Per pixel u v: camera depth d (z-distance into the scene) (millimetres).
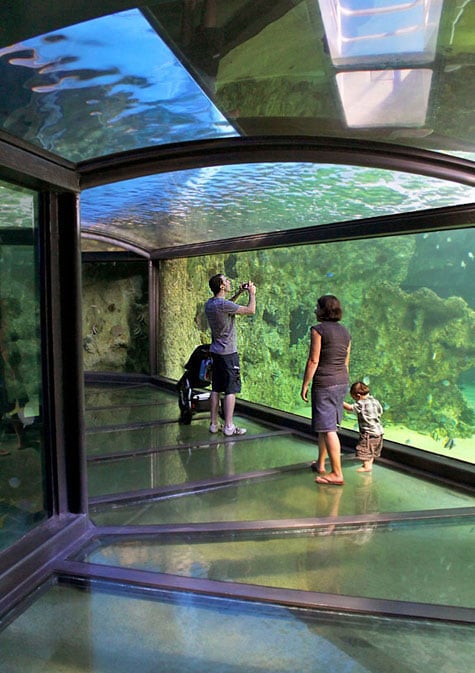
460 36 1973
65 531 3361
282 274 9258
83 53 2068
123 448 5984
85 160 3414
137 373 11070
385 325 9539
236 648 2365
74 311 3482
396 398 9031
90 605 2703
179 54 2129
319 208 5477
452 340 9023
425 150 3574
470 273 10625
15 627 2512
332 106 2811
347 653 2330
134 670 2217
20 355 3248
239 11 1816
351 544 3584
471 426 8305
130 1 1657
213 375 6543
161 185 4980
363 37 2021
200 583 2893
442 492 4648
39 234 3428
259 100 2707
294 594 2785
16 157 2898
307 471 5215
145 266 10758
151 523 3986
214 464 5453
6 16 1732
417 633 2475
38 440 3416
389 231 5383
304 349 9406
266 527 3768
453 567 3268
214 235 7902
